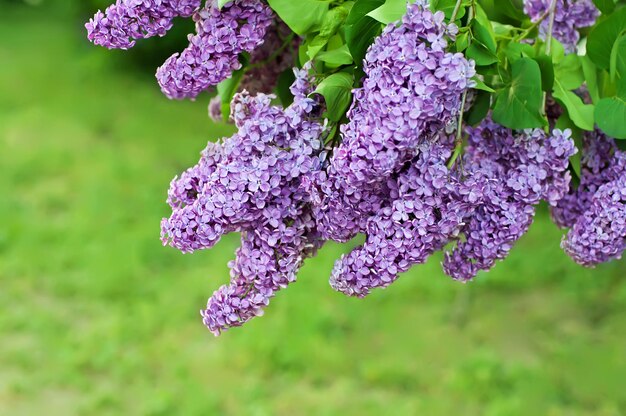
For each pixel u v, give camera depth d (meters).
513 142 1.44
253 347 5.76
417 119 1.23
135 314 6.25
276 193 1.38
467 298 6.11
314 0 1.46
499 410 5.03
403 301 6.35
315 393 5.34
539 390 5.21
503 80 1.45
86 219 7.89
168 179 8.99
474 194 1.34
